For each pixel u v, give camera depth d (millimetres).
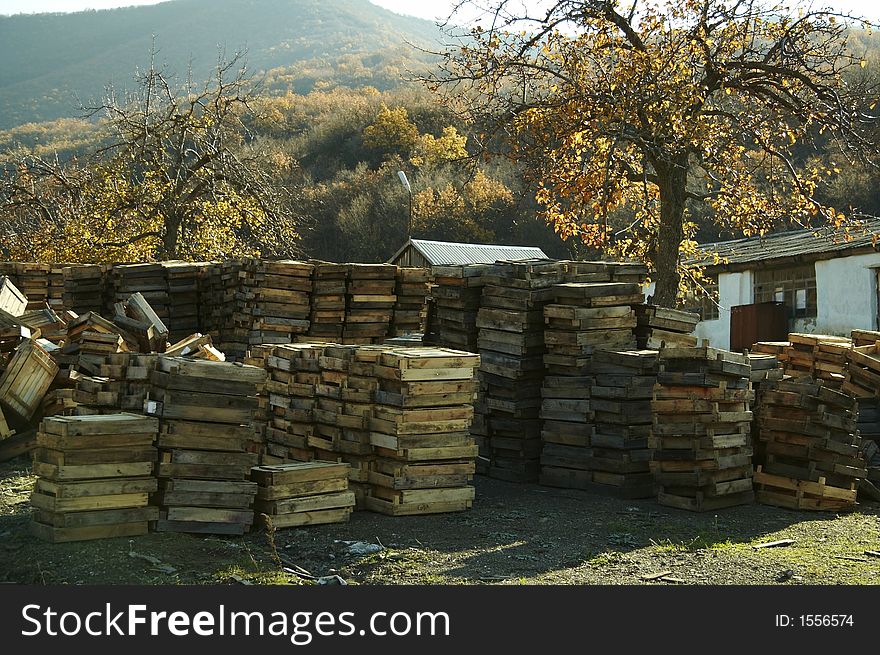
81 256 28828
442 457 9781
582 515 9922
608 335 11555
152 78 30000
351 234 66938
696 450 10172
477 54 21500
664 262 21422
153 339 13305
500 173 68250
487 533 8969
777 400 10844
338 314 15891
